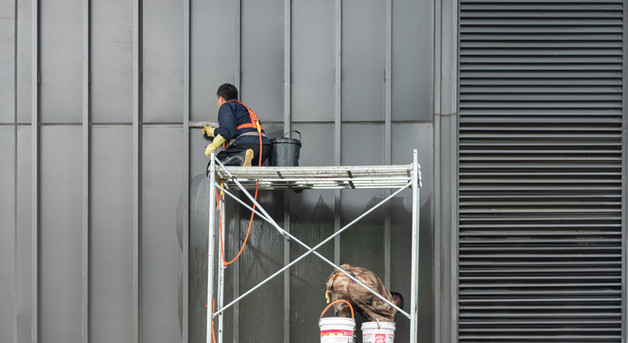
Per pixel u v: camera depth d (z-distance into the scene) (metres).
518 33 7.41
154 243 7.39
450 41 7.36
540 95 7.36
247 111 7.00
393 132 7.41
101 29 7.56
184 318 7.25
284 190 7.39
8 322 7.33
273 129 7.47
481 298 7.17
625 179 7.29
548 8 7.39
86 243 7.30
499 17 7.40
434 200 7.30
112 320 7.32
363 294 6.48
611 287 7.24
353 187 7.06
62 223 7.43
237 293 7.25
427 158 7.38
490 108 7.35
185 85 7.43
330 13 7.54
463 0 7.40
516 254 7.23
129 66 7.55
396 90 7.45
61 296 7.37
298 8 7.55
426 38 7.48
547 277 7.20
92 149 7.47
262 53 7.54
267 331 7.29
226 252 7.33
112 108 7.51
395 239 7.34
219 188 6.66
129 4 7.57
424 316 7.25
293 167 6.25
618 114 7.35
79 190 7.46
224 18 7.56
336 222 7.30
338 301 6.59
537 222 7.29
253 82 7.52
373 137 7.43
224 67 7.53
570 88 7.36
